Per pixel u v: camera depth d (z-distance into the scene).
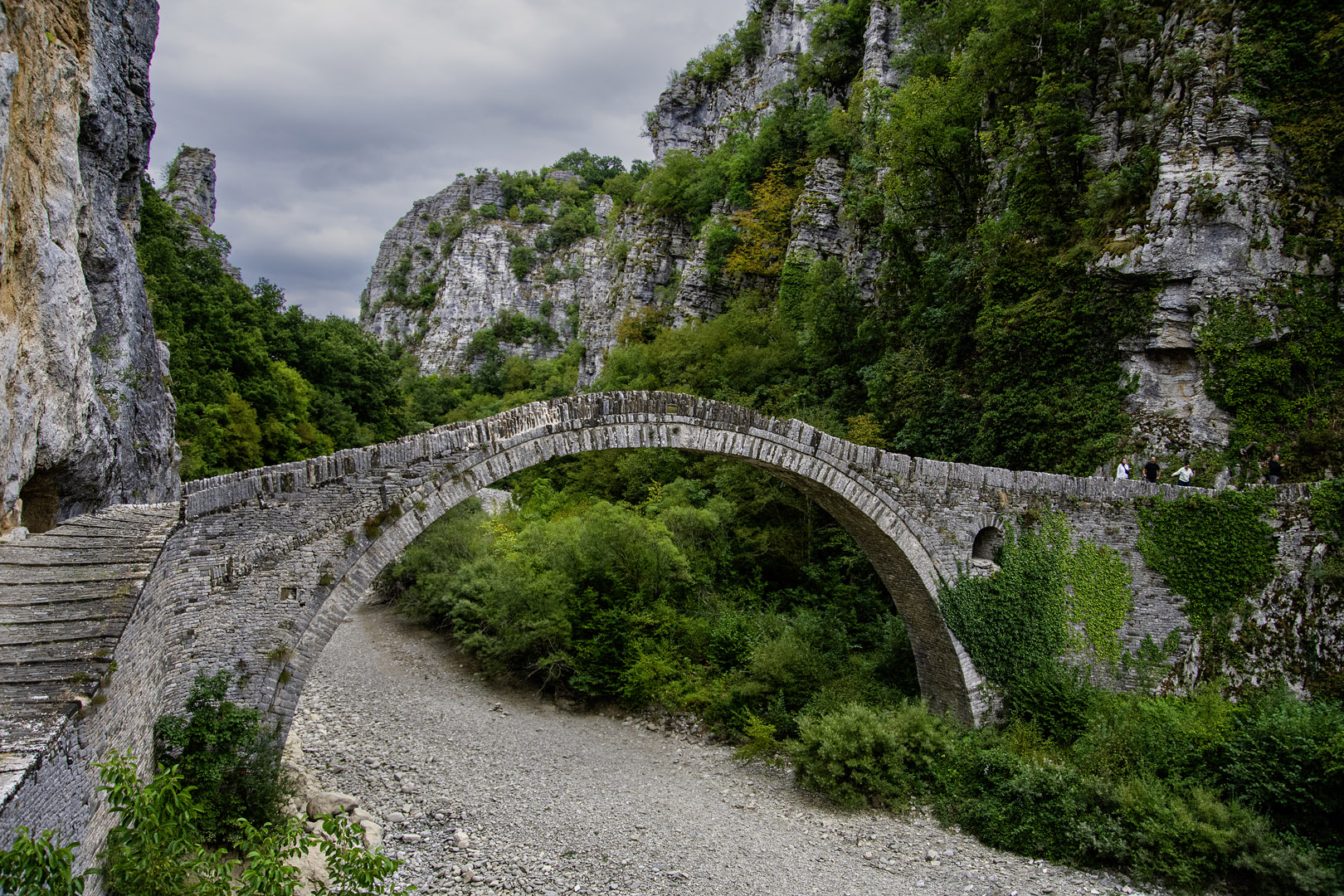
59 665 7.60
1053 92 27.66
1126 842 15.48
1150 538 19.81
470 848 14.74
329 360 58.97
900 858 15.62
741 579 27.59
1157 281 24.25
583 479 37.97
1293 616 18.23
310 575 14.27
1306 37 24.34
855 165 39.06
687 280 48.28
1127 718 17.97
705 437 18.28
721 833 16.05
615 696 24.09
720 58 71.56
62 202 13.64
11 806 5.57
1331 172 23.83
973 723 19.91
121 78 20.95
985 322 27.69
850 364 33.53
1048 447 25.55
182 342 39.97
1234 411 23.09
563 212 137.88
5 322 10.81
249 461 41.56
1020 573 20.25
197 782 12.22
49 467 13.06
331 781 17.53
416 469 15.27
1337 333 22.89
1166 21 26.97
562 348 116.62
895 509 19.59
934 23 37.88
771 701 21.09
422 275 142.25
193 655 13.27
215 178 87.75
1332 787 15.25
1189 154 24.39
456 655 28.97
